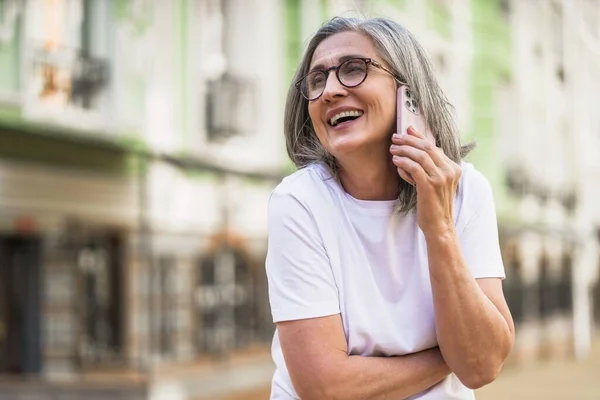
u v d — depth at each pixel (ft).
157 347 48.70
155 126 48.49
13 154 40.52
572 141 103.40
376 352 7.13
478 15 84.53
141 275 47.70
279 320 7.11
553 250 92.89
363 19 7.35
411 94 7.22
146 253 47.78
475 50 83.46
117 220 46.34
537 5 97.45
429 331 7.11
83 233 44.39
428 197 6.82
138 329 47.26
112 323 46.34
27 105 39.88
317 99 7.29
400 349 7.09
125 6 46.29
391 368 7.00
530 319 85.81
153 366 45.80
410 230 7.21
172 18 50.29
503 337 6.98
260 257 57.06
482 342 6.89
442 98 7.47
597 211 106.52
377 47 7.19
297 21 59.77
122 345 46.57
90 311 45.21
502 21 89.92
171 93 50.01
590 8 111.24
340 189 7.36
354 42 7.23
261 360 51.67
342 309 7.13
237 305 55.11
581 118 105.50
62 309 43.55
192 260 51.29
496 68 87.15
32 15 40.60
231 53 55.83
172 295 49.88
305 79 7.52
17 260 42.50
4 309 42.19
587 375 63.46
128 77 46.37
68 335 43.73
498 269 7.43
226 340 53.83
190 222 51.16
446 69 78.95
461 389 7.43
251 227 56.03
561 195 98.89
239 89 54.90
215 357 51.08
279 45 58.59
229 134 53.93
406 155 6.93
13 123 39.17
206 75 53.72
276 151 57.82
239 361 50.65
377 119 7.13
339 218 7.23
